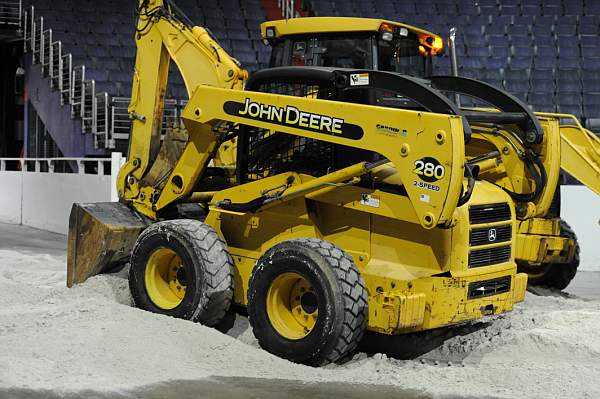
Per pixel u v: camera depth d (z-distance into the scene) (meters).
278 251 5.56
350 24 7.18
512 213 6.13
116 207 7.29
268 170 6.26
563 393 4.81
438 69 19.38
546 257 7.70
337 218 5.89
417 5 20.92
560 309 7.24
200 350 5.49
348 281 5.31
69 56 17.33
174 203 6.88
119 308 6.17
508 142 7.39
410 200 5.29
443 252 5.54
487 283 5.87
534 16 20.64
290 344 5.47
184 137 7.28
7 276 8.46
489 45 19.94
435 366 5.53
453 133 5.07
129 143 7.42
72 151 17.42
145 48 7.39
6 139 22.19
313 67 6.01
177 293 6.35
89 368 5.02
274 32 7.54
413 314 5.36
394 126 5.30
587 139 8.58
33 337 5.54
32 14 19.25
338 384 5.00
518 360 5.66
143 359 5.23
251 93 6.04
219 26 20.12
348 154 5.84
